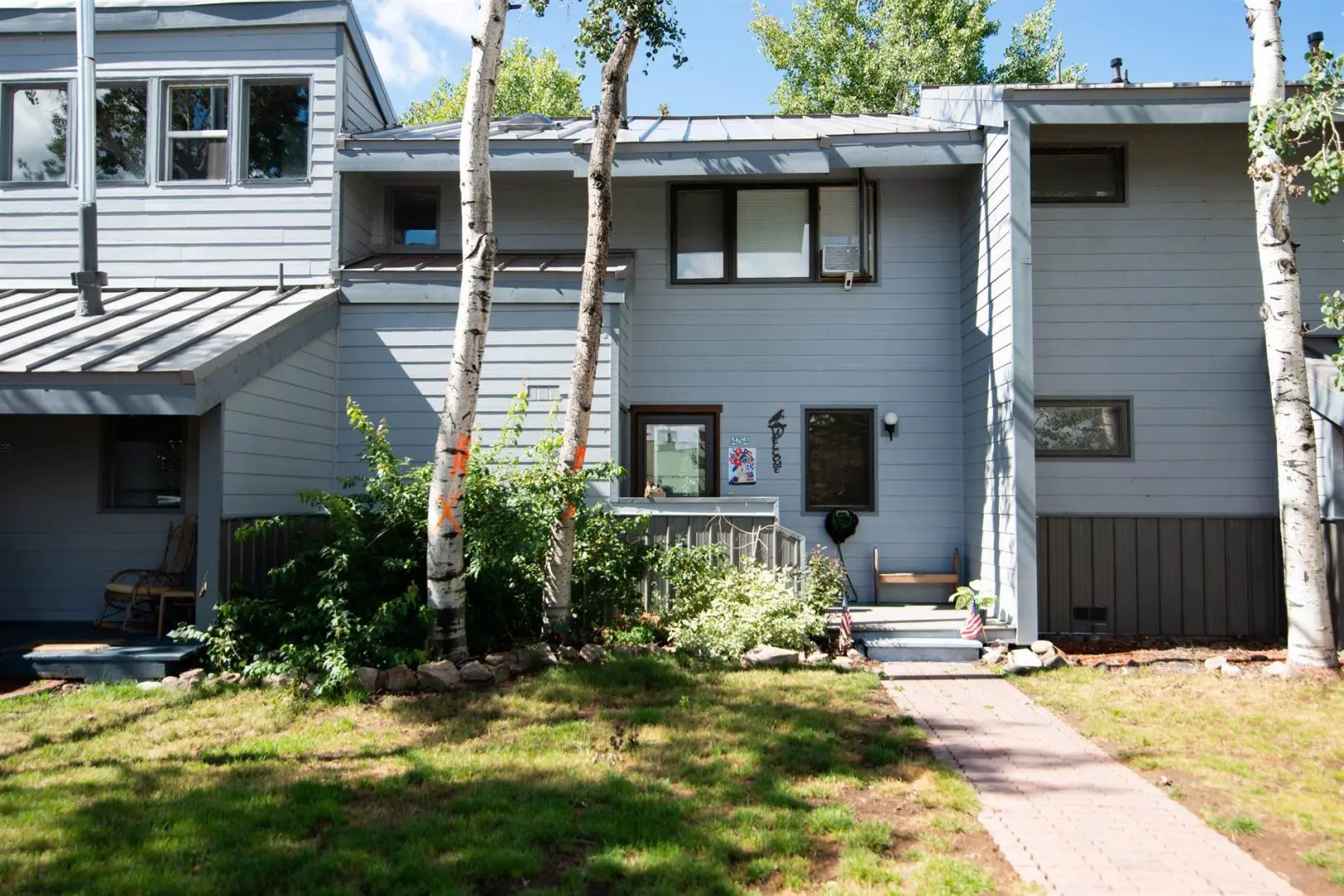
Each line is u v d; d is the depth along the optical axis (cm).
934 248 1177
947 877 431
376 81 1262
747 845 463
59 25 1135
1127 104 962
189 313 962
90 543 995
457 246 1217
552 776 557
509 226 1209
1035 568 926
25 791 527
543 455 927
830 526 1156
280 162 1148
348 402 857
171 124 1156
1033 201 1071
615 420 1029
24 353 817
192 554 945
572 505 833
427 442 1052
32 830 472
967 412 1134
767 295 1185
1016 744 645
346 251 1141
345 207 1140
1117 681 812
